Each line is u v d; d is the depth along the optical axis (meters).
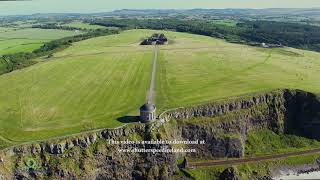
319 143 192.25
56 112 174.62
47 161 147.25
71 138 152.25
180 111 176.12
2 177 139.12
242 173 168.75
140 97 191.12
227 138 179.00
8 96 196.75
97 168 153.88
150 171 161.00
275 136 194.12
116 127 160.50
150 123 164.62
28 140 149.88
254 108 192.88
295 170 175.12
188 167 168.50
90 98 191.75
